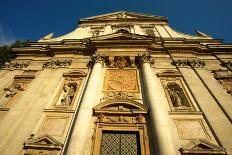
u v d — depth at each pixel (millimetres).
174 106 12922
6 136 11047
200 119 11594
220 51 18047
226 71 15758
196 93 13367
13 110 12805
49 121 12055
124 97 13328
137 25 24578
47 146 10234
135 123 11406
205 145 9883
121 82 14719
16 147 10375
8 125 11711
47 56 19047
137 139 10930
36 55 19125
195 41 18922
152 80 14039
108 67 16250
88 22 25812
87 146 10367
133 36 17719
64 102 13578
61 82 15359
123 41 17578
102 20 25656
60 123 11875
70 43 19344
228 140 10102
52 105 13320
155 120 10930
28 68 17500
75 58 18172
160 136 10000
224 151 9516
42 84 14969
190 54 17781
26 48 19328
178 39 19438
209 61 17297
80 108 12047
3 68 17641
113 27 24234
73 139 10055
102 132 11273
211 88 13664
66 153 9555
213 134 10641
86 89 13578
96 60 16406
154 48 18219
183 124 11336
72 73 16031
